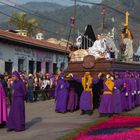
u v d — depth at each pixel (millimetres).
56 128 16281
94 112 22125
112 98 20328
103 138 12000
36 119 19141
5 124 16688
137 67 26562
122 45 28516
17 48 35875
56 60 45812
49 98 32250
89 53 23266
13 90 15875
